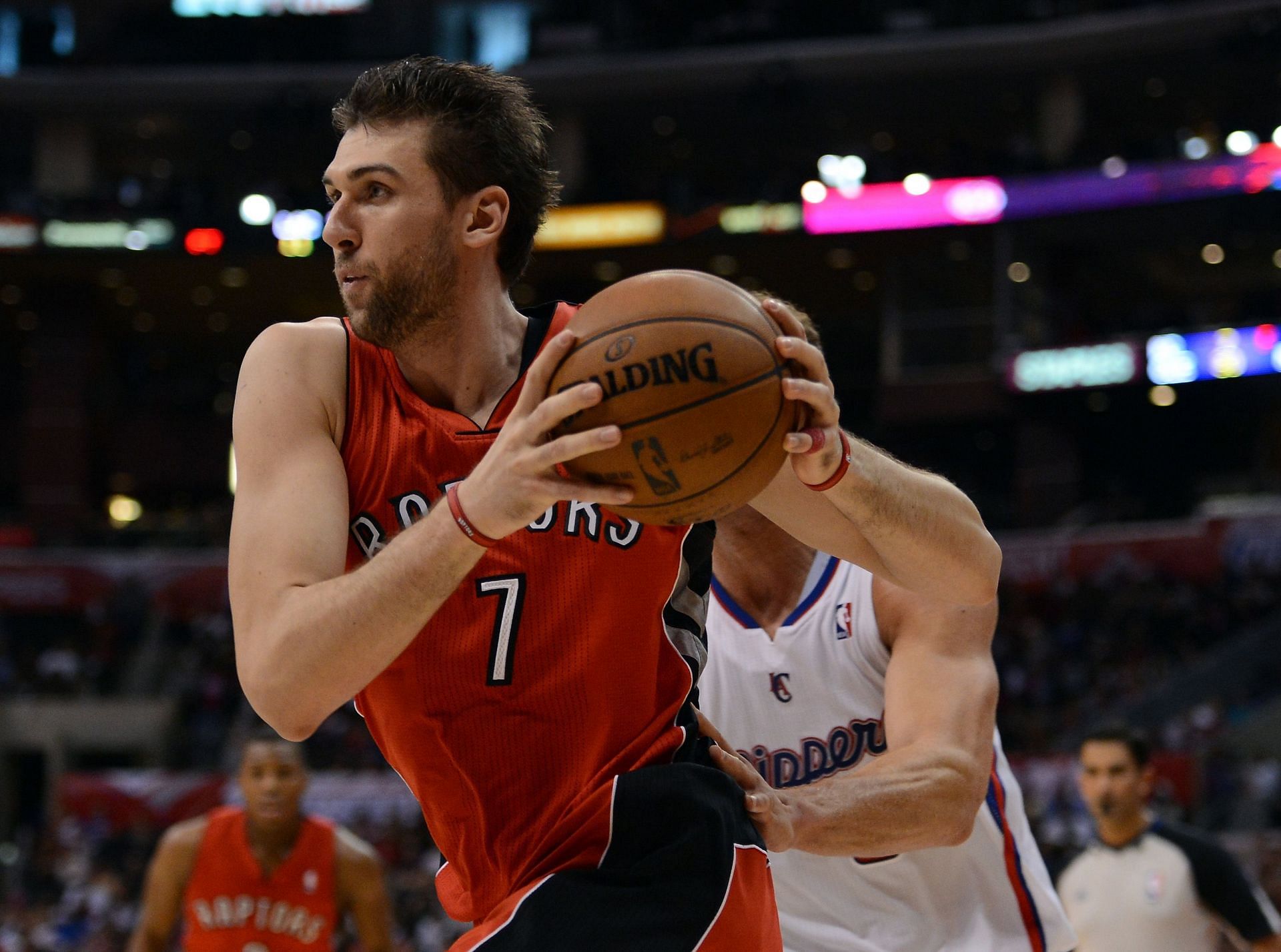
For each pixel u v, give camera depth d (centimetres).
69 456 4119
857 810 353
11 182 4312
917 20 4178
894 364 3941
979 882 436
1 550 3912
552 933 286
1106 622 3384
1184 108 4094
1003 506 3928
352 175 294
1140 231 3769
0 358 4528
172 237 4016
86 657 3672
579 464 259
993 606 419
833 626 437
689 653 321
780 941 318
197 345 4675
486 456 255
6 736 3469
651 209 4003
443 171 295
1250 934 834
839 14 4219
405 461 299
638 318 258
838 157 4297
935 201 3828
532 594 297
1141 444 4062
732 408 256
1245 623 3281
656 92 4134
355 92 303
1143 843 869
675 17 4391
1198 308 4112
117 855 2705
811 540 328
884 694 434
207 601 3806
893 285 3972
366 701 316
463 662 298
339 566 280
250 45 4550
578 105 4203
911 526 299
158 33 4528
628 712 305
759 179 4091
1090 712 3138
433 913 2150
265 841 845
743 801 314
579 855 297
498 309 312
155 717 3456
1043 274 3903
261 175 4581
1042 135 4022
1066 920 457
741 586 449
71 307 4188
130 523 4250
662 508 264
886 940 430
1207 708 2922
